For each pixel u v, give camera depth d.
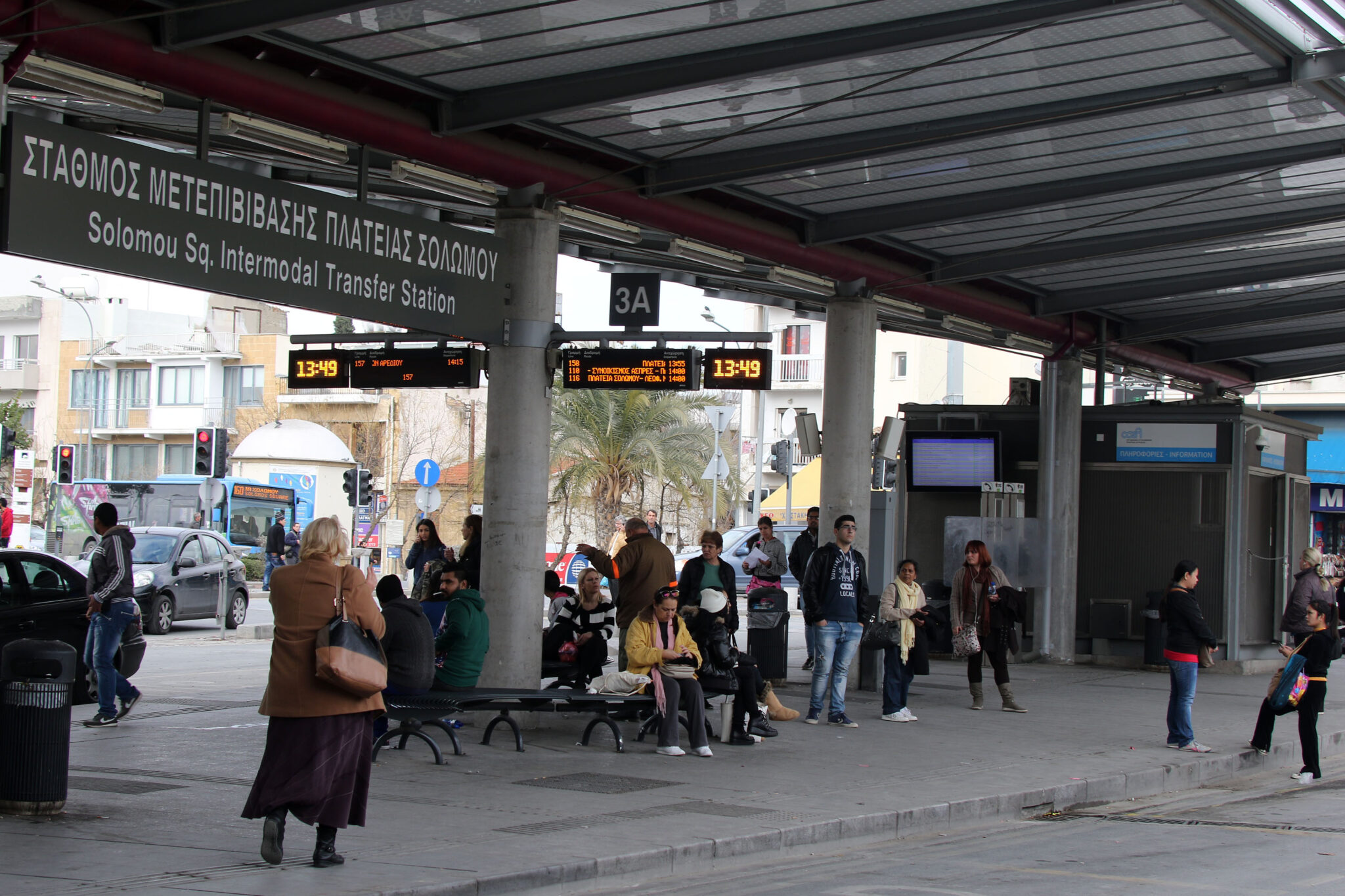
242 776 9.77
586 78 10.63
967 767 11.51
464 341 12.88
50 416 64.44
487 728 11.67
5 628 12.16
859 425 16.70
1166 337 21.61
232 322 63.16
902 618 14.14
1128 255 16.23
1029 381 22.52
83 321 66.38
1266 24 9.55
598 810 8.99
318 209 10.52
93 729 12.02
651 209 13.31
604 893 7.38
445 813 8.66
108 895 6.24
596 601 13.70
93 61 9.18
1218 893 7.48
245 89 9.99
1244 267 17.64
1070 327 20.66
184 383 61.62
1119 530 21.44
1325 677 12.62
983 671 19.91
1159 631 20.56
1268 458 21.72
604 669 18.39
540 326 12.65
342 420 56.25
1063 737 13.47
